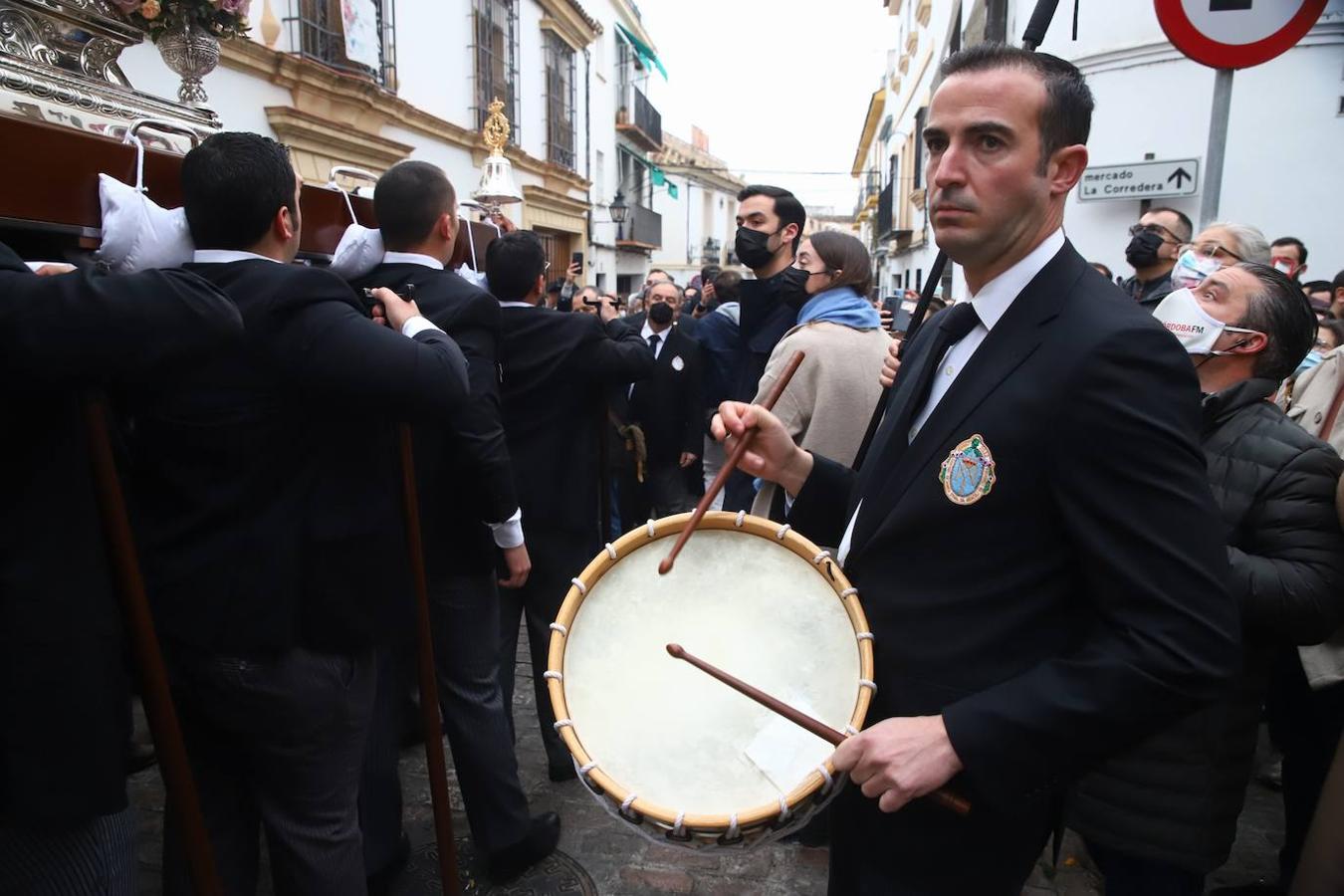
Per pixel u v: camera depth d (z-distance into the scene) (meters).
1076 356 1.08
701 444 4.82
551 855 2.49
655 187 27.06
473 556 2.25
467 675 2.30
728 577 1.42
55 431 1.31
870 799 1.31
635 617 1.38
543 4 12.31
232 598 1.55
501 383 2.65
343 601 1.65
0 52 1.65
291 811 1.69
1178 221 3.55
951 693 1.18
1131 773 1.71
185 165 1.61
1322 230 5.69
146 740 3.01
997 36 6.41
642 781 1.20
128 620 1.40
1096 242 6.45
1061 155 1.16
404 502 1.80
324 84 6.37
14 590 1.27
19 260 1.30
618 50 18.33
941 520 1.18
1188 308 1.86
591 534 2.80
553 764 2.88
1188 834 1.68
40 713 1.29
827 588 1.35
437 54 8.84
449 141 9.16
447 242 2.32
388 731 2.29
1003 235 1.17
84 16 1.86
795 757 1.21
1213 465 1.81
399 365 1.58
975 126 1.14
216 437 1.53
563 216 14.21
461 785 2.34
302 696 1.62
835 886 1.40
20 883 1.39
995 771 1.05
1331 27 5.47
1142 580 1.02
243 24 2.33
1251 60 2.50
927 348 1.44
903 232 17.14
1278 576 1.62
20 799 1.30
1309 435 1.75
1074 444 1.07
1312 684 1.92
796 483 1.56
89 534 1.34
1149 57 6.00
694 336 4.89
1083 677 1.04
